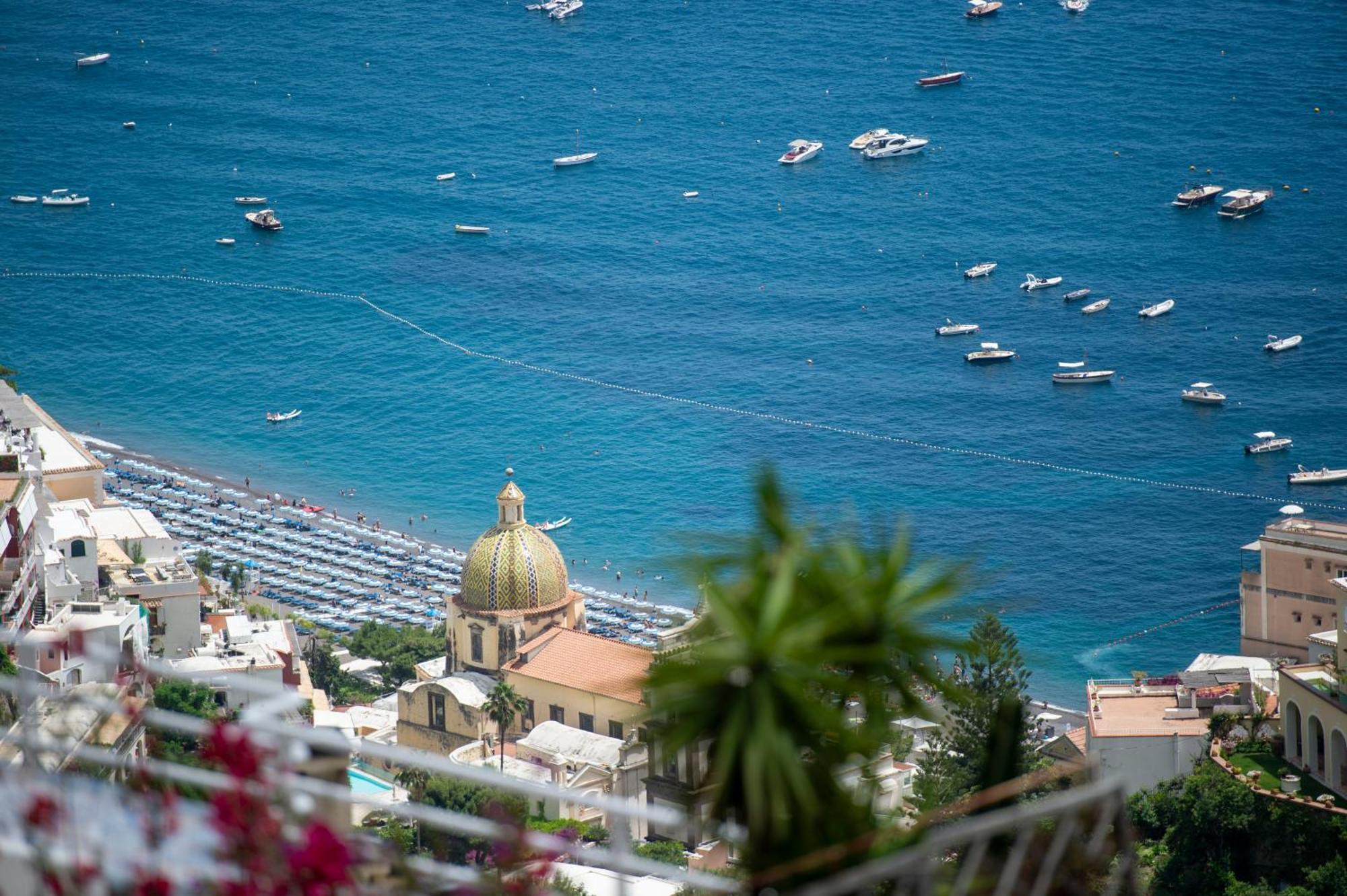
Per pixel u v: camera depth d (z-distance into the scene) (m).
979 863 52.97
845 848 53.75
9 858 54.28
